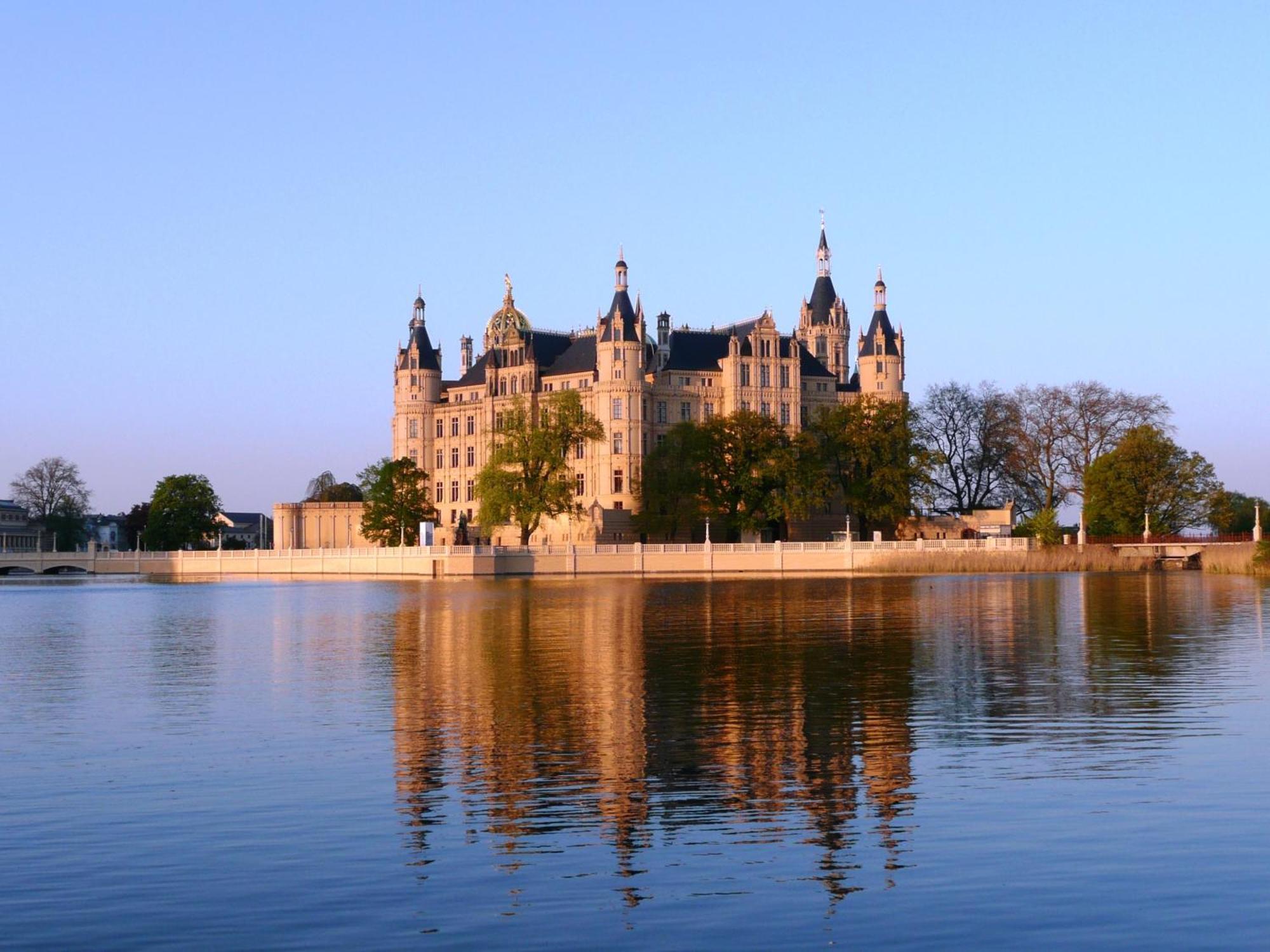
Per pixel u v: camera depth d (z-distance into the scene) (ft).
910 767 111.96
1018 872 82.43
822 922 74.64
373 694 158.61
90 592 464.65
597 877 82.84
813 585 426.92
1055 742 122.21
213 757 119.24
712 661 188.85
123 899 79.51
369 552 591.78
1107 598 333.21
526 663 189.98
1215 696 149.07
